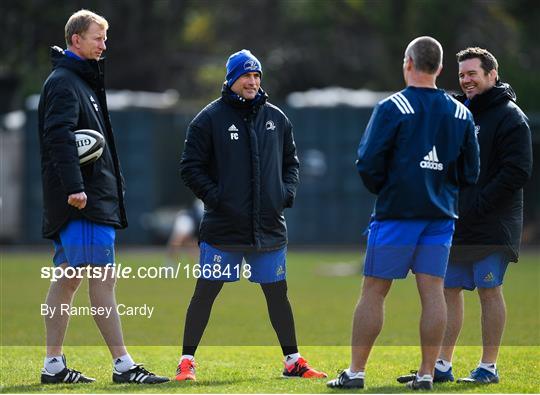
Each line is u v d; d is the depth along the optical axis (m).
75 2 127.69
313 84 138.12
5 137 95.00
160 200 99.38
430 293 25.84
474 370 28.28
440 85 118.62
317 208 95.25
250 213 28.22
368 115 95.12
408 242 25.61
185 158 28.38
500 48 123.12
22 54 127.88
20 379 28.16
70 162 26.48
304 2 137.75
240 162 28.20
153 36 132.38
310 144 95.31
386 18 119.81
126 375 27.36
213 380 27.86
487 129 28.30
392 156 25.62
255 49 139.12
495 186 27.88
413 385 25.92
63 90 26.81
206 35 143.25
